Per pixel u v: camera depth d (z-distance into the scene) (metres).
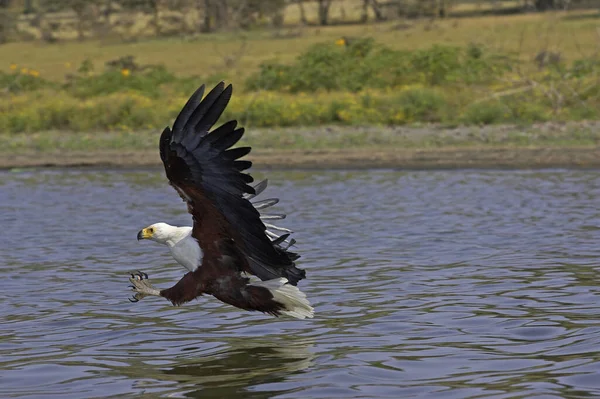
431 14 85.44
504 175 22.39
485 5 96.75
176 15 96.62
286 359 8.04
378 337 8.67
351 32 73.81
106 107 35.19
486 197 18.78
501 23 71.38
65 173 25.75
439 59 39.19
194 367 7.89
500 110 31.36
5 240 15.13
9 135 33.41
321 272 11.88
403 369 7.59
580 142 26.50
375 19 89.75
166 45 69.81
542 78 36.41
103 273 12.28
